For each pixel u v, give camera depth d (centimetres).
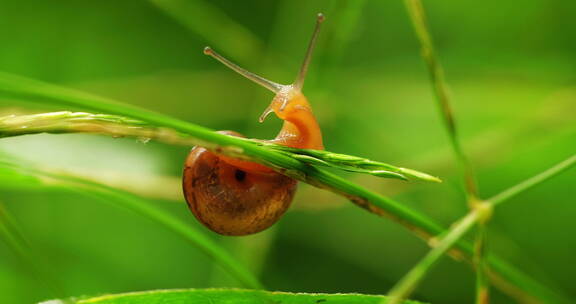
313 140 19
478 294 18
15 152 21
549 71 24
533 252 23
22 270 22
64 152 22
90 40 25
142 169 22
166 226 19
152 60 25
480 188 23
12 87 16
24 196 23
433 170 23
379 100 25
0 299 22
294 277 23
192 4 22
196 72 25
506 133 22
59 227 23
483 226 18
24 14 25
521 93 24
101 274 23
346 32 22
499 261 19
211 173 19
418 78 25
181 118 24
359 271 23
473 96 24
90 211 23
